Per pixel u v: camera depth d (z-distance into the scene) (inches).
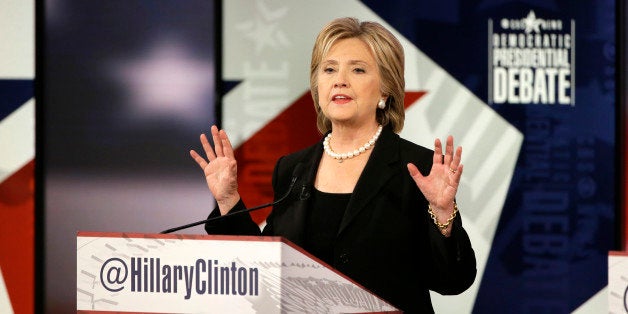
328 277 239.8
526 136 613.6
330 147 332.2
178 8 622.8
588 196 616.1
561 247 616.7
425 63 613.0
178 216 625.9
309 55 615.8
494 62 612.4
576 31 612.4
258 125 618.2
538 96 613.0
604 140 614.2
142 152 626.8
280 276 234.1
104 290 247.4
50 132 633.6
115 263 247.0
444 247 284.5
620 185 613.9
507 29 612.4
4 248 637.3
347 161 324.2
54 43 631.8
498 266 618.2
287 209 323.6
